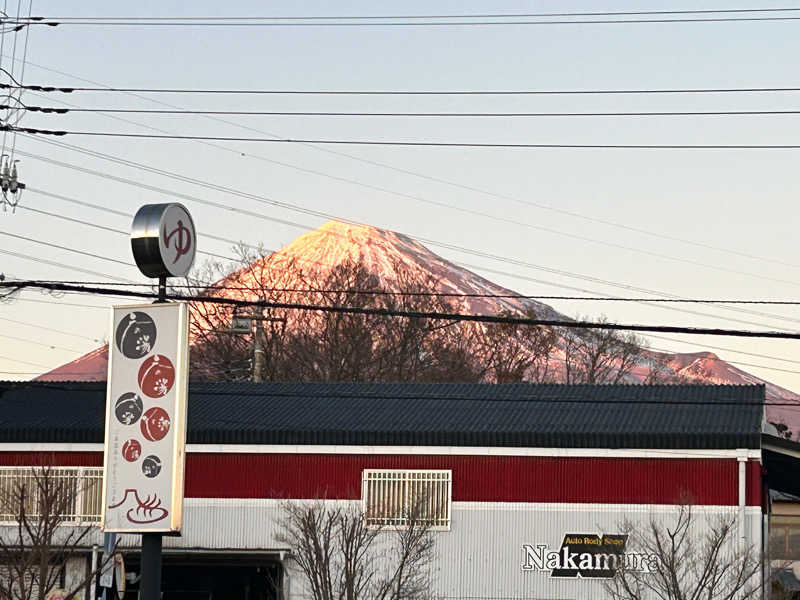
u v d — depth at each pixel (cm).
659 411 4462
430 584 4225
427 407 4606
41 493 3806
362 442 4325
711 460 4172
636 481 4206
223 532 4325
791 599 4438
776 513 6581
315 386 4897
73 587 4250
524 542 4231
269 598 4394
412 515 4122
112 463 2356
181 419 2336
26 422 4500
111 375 2380
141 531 2325
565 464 4253
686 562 4075
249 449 4356
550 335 9988
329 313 8400
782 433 8638
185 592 4453
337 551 4225
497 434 4284
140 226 2392
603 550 4181
